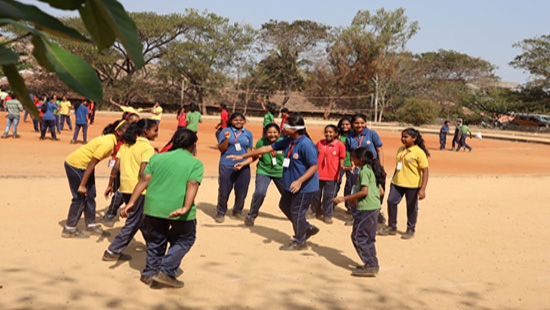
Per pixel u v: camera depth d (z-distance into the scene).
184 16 60.38
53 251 6.68
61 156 15.62
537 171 19.39
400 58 66.25
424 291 5.93
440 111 70.75
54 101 23.88
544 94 63.94
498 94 70.88
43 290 5.32
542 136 51.34
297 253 7.28
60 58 1.28
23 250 6.65
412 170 8.34
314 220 9.59
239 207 9.16
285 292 5.67
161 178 5.38
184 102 64.44
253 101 69.81
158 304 5.12
